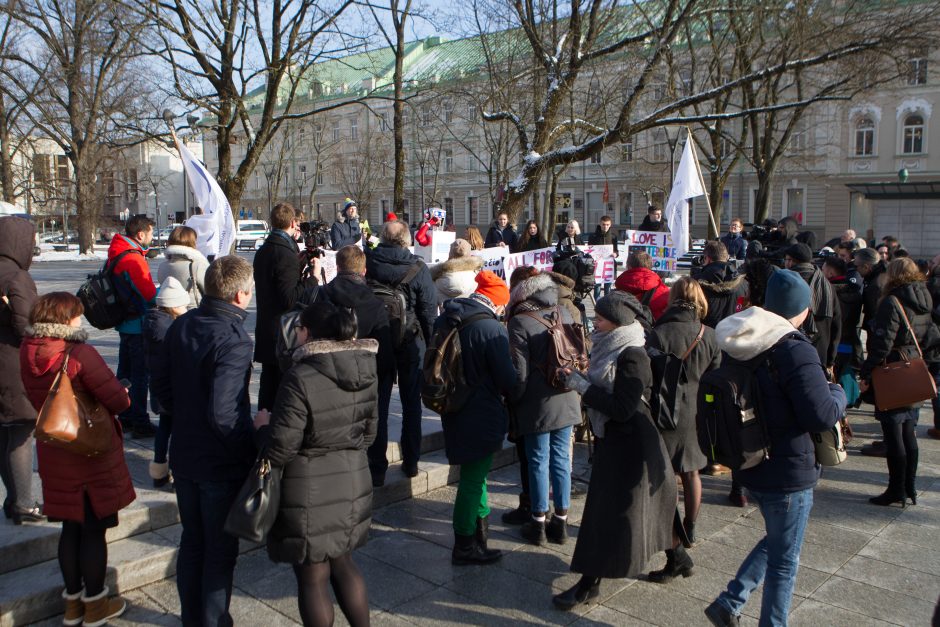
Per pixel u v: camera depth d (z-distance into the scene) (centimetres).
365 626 329
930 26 1122
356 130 5172
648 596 404
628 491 374
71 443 326
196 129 1471
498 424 426
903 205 3372
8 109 3425
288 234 523
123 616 377
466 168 5288
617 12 1360
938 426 711
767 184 2227
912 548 465
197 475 327
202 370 326
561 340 441
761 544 349
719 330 328
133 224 576
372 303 480
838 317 631
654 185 4050
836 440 320
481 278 465
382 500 529
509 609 389
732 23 1617
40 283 2097
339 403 312
